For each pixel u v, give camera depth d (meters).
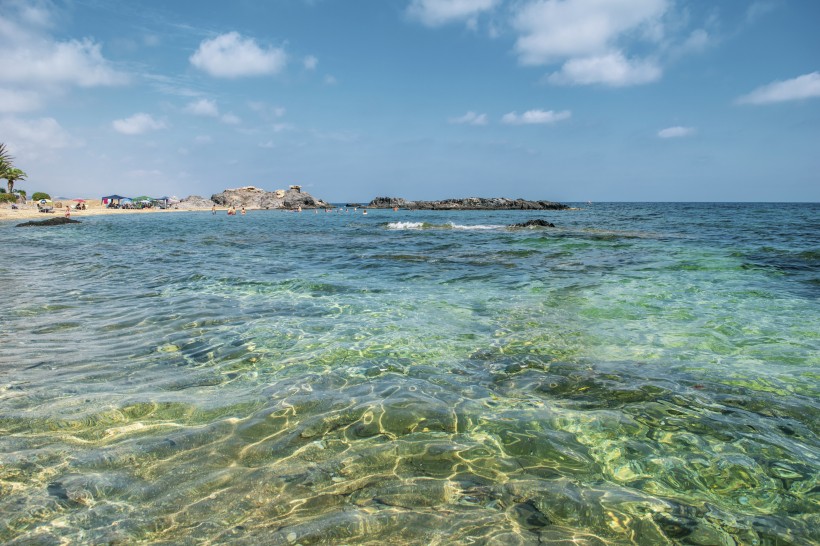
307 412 4.19
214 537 2.60
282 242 22.66
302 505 2.90
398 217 57.03
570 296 9.09
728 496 3.03
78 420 3.97
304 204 100.81
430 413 4.16
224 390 4.67
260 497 2.98
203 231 31.31
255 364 5.42
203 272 12.45
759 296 8.89
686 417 4.08
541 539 2.62
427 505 2.92
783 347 5.95
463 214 66.00
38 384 4.76
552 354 5.74
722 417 4.08
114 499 2.93
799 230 26.20
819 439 3.71
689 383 4.82
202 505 2.89
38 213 55.47
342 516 2.80
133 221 46.38
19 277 11.73
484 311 7.95
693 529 2.71
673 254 15.25
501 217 54.94
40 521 2.70
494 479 3.20
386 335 6.56
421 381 4.91
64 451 3.48
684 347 5.98
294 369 5.27
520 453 3.52
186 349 5.94
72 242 22.59
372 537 2.62
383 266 13.62
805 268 11.95
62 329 6.86
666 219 42.16
